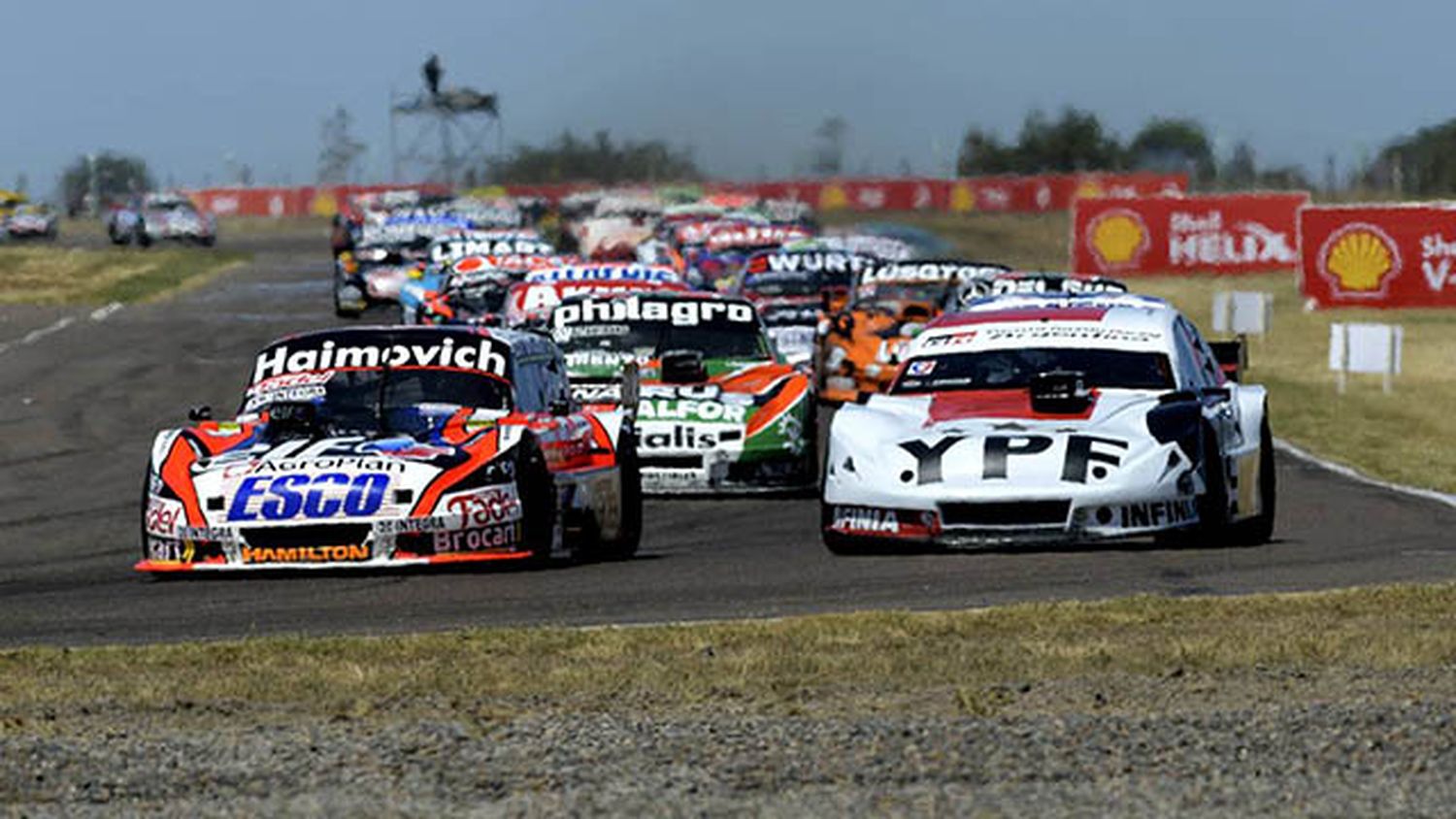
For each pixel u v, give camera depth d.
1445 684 29.00
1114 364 48.91
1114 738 25.41
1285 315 150.50
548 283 78.75
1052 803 22.44
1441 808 22.08
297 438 46.41
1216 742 25.11
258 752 25.45
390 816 22.48
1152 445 45.34
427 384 47.72
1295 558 45.06
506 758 25.03
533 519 45.09
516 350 49.06
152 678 31.34
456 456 44.84
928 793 22.95
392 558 43.88
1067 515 44.69
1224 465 46.50
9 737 26.69
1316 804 22.27
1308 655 31.38
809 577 43.56
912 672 30.56
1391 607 36.62
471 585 43.34
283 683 30.41
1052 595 39.97
